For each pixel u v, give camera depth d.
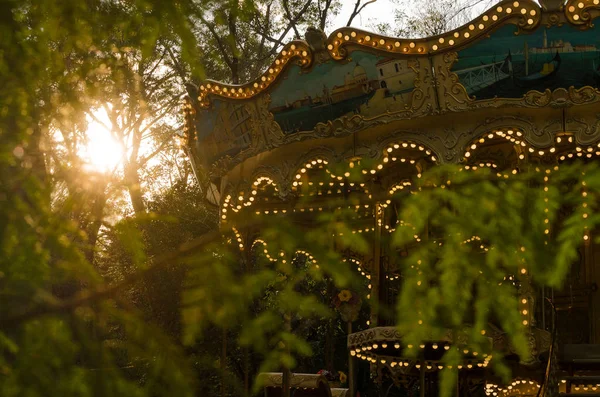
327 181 2.69
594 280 14.88
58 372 2.30
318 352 23.94
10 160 2.51
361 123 13.26
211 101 14.60
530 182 2.66
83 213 2.51
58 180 2.53
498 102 12.55
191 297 2.46
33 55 2.70
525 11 12.01
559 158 14.16
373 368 15.84
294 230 2.51
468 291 2.64
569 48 12.11
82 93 2.72
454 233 2.58
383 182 15.27
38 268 2.38
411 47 12.65
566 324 15.05
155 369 2.43
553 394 11.13
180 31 2.69
